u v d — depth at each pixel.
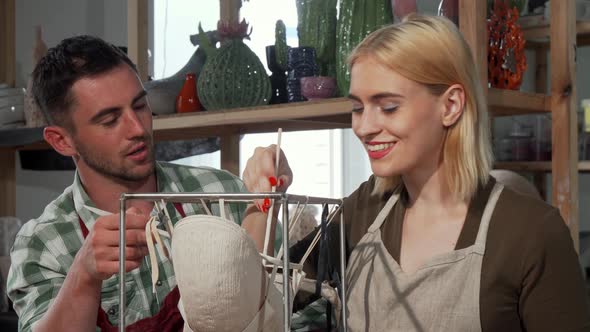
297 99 1.85
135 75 1.36
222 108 1.95
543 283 1.05
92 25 3.17
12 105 2.65
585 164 1.91
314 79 1.77
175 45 3.29
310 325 1.21
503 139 2.30
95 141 1.33
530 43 2.66
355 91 1.04
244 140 3.57
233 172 2.27
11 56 3.09
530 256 1.05
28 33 3.29
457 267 1.08
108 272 1.05
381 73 1.02
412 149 1.04
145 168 1.36
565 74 1.78
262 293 0.86
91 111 1.31
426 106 1.04
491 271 1.07
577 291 1.06
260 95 1.94
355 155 3.73
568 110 1.77
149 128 1.37
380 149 1.04
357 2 1.69
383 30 1.06
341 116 1.80
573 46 1.79
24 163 2.96
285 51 1.96
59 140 1.41
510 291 1.07
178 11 3.29
